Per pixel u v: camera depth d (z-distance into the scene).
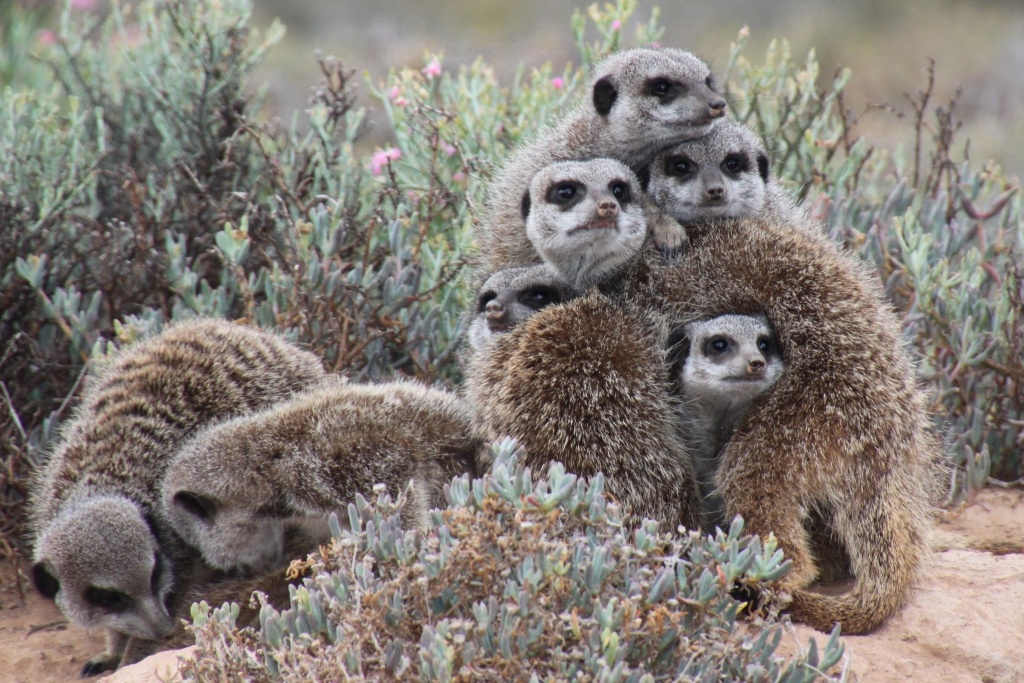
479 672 7.22
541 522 7.84
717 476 10.20
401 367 13.73
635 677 7.24
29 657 10.66
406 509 9.98
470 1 49.34
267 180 16.16
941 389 12.88
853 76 39.84
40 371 13.18
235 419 11.34
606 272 11.30
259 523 10.62
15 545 11.95
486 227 13.73
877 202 16.05
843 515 9.92
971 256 14.02
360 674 7.21
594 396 10.30
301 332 13.21
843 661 8.62
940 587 10.33
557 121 14.82
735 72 21.69
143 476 11.45
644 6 48.66
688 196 11.69
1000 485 12.56
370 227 13.53
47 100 17.72
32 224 14.09
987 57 41.28
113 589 10.37
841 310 10.22
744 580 8.20
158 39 18.47
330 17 46.34
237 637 8.02
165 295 14.09
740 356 9.98
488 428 10.72
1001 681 9.47
